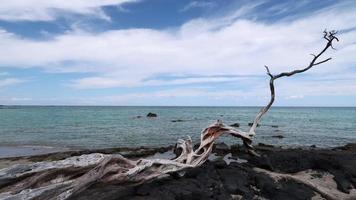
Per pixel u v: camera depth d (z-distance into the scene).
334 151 19.58
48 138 32.38
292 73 15.31
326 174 13.53
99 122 58.41
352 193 11.87
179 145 12.38
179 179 11.05
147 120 65.69
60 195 8.07
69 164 9.14
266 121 63.84
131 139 31.55
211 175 11.56
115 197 9.41
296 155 14.97
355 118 79.31
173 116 86.19
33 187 8.49
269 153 16.67
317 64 15.14
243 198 10.45
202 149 12.80
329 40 14.72
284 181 12.24
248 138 14.44
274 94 15.50
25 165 9.02
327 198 11.23
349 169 13.22
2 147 25.80
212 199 9.94
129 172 9.21
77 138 32.47
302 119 73.19
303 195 10.89
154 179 10.23
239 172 11.96
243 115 93.81
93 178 8.54
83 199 8.99
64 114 98.50
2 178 8.41
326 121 65.38
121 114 100.44
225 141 28.50
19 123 55.00
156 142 29.27
